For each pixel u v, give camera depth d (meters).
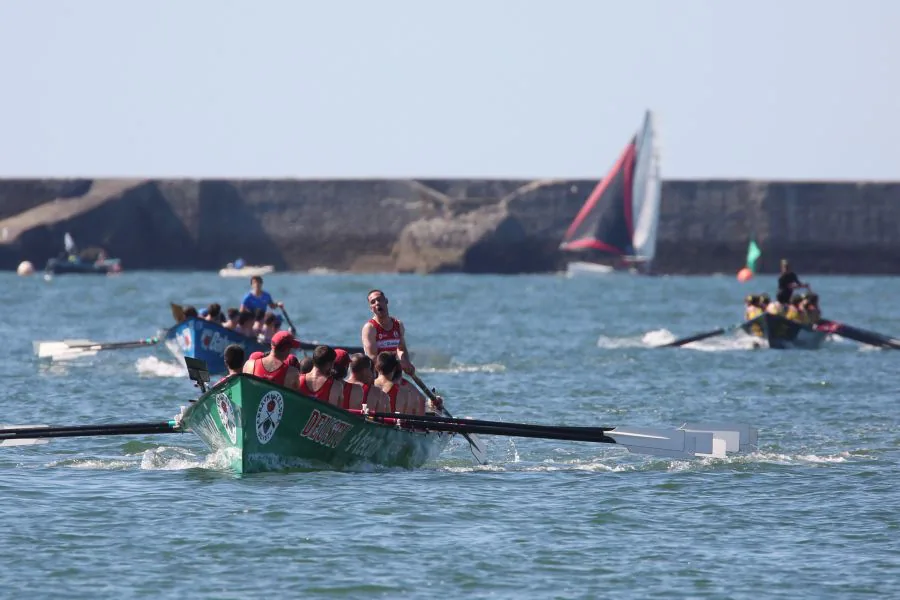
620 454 70.88
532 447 73.69
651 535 50.81
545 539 49.97
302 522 51.81
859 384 105.81
